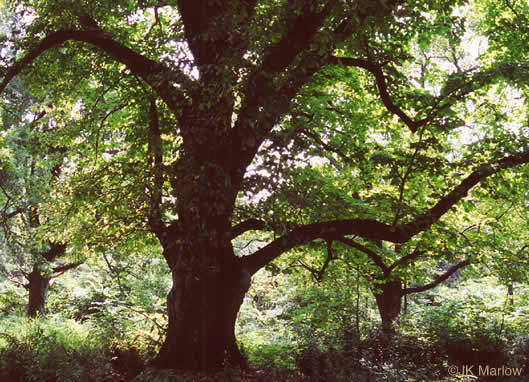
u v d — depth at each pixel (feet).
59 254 62.13
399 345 42.37
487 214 47.55
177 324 29.12
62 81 40.34
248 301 81.30
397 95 36.68
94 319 46.34
